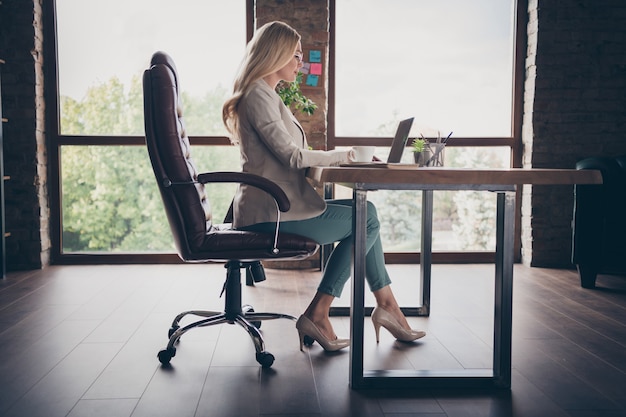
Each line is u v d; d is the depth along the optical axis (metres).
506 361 2.06
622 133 4.66
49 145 4.67
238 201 2.39
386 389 2.05
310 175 2.18
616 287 3.87
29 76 4.42
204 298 3.50
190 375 2.19
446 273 4.39
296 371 2.24
